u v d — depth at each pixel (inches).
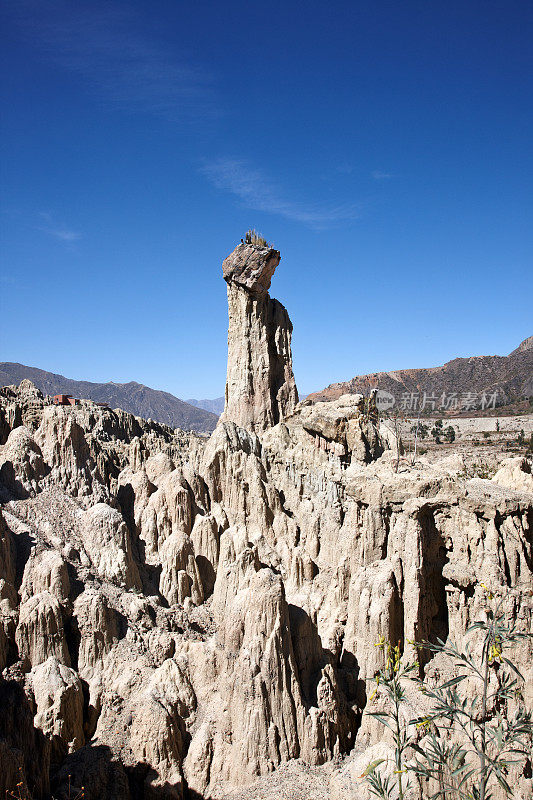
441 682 1429.6
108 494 2005.4
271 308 2583.7
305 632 1498.5
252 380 2479.1
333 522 1946.4
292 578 1857.8
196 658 1567.4
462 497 1549.0
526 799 1145.4
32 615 1471.5
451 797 1135.0
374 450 2134.6
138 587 1795.0
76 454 2009.1
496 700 1282.0
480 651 1379.2
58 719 1342.3
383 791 941.2
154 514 1973.4
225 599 1758.1
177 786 1317.7
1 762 1071.0
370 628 1513.3
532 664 1354.6
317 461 2128.4
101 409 3093.0
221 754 1355.8
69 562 1694.1
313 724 1358.3
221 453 2124.8
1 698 1263.5
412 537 1557.6
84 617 1547.7
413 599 1517.0
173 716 1411.2
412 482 1644.9
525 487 1843.0
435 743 944.9
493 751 1184.2
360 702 1498.5
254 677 1365.7
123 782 1295.5
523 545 1528.1
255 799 1248.8
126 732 1401.3
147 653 1567.4
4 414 2310.5
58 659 1476.4
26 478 1868.8
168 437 3469.5
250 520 2043.6
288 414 2378.2
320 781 1279.5
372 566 1660.9
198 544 1927.9
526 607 1417.3
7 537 1612.9
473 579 1483.8
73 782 1254.3
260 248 2406.5
